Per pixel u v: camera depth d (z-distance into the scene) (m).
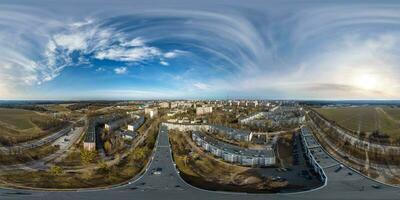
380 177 178.38
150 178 172.50
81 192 146.50
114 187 155.38
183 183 165.00
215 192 152.25
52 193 143.62
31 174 174.50
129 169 188.75
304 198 142.75
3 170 188.88
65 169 192.75
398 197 142.75
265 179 188.88
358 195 145.38
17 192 143.62
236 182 183.50
